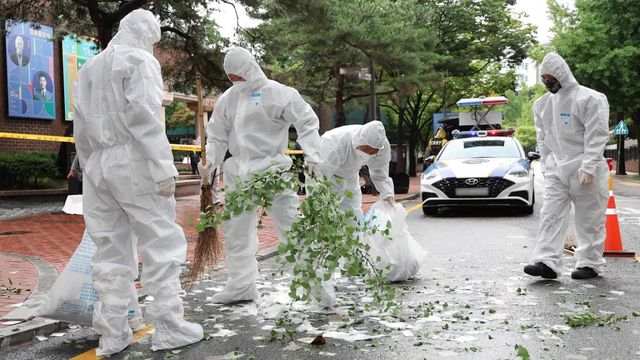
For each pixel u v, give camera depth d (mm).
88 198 4117
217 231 5199
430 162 14297
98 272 4035
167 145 4000
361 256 4578
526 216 12555
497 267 7055
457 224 11406
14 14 14664
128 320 4309
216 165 5402
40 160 17469
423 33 22781
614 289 5812
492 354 3918
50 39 17047
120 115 3977
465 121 25000
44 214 13195
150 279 4082
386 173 6344
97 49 15898
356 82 25422
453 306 5188
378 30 20812
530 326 4543
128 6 13312
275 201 5152
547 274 6184
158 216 4062
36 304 5000
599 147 6098
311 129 5145
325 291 5008
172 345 4121
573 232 9695
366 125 5746
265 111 5109
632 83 28781
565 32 29656
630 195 18625
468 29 31484
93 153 4090
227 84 15531
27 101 19344
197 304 5430
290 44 20500
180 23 15297
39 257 7523
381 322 4684
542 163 6602
